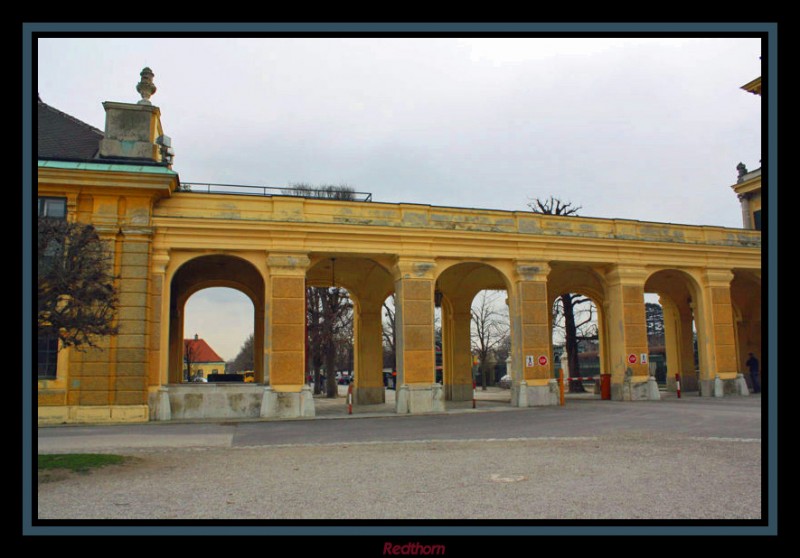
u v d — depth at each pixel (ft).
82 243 37.91
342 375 255.70
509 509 25.55
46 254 37.19
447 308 106.52
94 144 79.10
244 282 90.94
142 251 70.13
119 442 49.29
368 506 26.43
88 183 68.69
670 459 38.01
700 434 50.29
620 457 39.09
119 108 73.82
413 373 78.48
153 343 70.03
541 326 85.87
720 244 98.78
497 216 86.22
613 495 28.07
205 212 74.08
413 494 28.81
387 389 193.26
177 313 88.07
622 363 90.48
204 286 90.22
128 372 67.82
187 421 68.59
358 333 103.19
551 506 26.02
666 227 96.02
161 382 70.23
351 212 79.30
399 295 79.97
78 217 69.41
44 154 74.18
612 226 92.73
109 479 33.32
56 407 65.98
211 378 144.97
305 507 26.43
